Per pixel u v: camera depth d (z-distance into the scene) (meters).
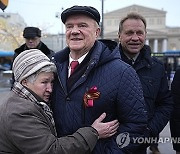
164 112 2.82
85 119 1.99
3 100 1.91
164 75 2.90
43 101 1.96
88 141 1.83
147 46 2.90
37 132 1.75
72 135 1.86
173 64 19.94
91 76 2.03
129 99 1.99
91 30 2.08
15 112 1.76
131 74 2.04
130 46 2.74
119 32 2.88
